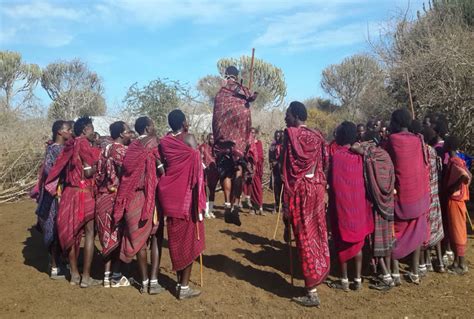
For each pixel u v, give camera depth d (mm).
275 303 5438
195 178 5375
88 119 6051
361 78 33281
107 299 5527
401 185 5996
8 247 8008
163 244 8070
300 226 5379
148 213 5473
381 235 5832
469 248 7770
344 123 5844
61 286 5984
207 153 9727
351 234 5645
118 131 5926
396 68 14734
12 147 14078
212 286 5996
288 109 5672
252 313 5160
